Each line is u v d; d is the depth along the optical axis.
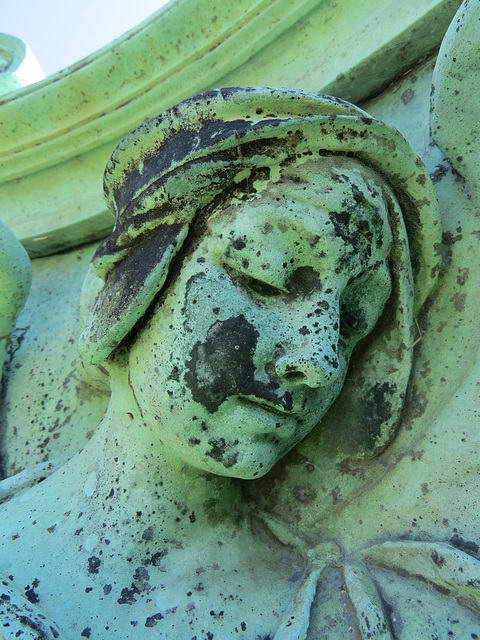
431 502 0.41
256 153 0.38
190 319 0.38
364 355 0.46
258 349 0.38
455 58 0.40
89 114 0.72
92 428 0.60
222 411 0.38
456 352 0.44
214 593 0.41
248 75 0.67
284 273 0.38
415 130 0.53
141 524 0.44
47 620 0.37
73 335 0.67
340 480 0.46
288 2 0.62
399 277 0.43
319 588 0.41
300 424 0.42
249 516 0.48
